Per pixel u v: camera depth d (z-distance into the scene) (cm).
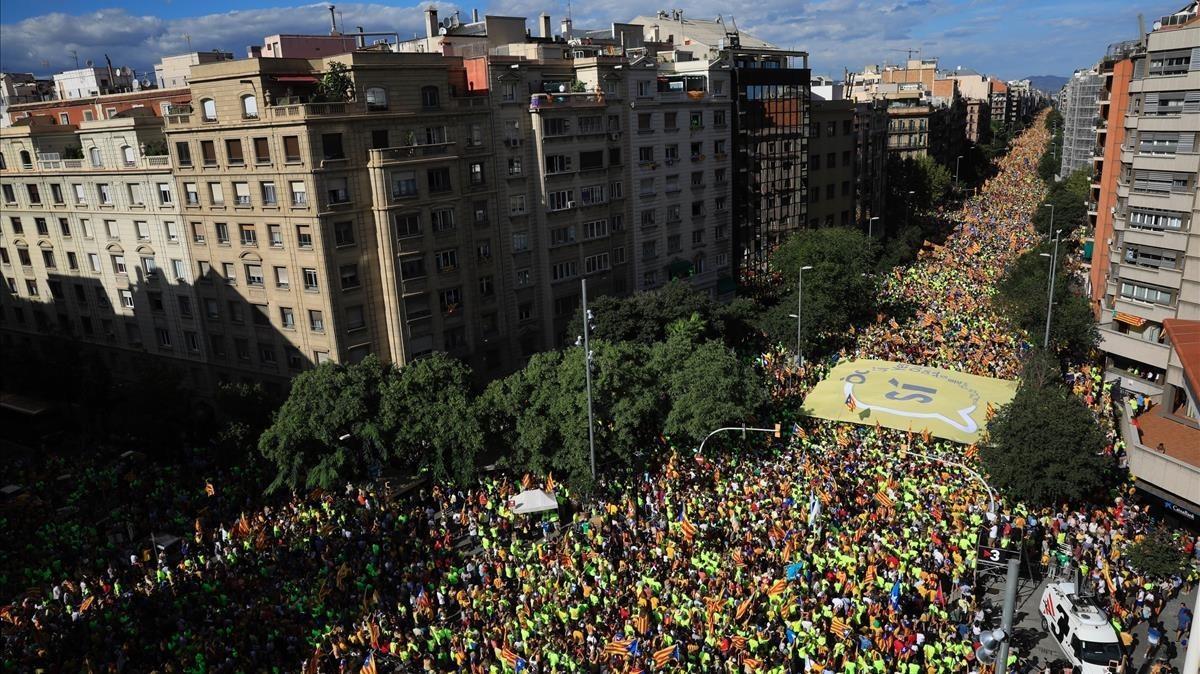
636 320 6888
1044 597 3728
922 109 16188
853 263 7806
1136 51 5972
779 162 9906
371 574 4044
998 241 11500
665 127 8219
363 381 5103
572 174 7412
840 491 4581
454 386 5206
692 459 5250
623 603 3694
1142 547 3750
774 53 9806
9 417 7562
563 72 7512
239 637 3609
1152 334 5784
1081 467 4278
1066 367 6525
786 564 3916
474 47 7788
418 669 3512
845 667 3145
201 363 7119
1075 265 9588
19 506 5016
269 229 6222
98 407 6794
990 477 4562
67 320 7981
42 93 10675
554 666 3269
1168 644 3588
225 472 5484
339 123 5888
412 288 6397
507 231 7075
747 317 7588
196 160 6450
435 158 6350
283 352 6531
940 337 7225
